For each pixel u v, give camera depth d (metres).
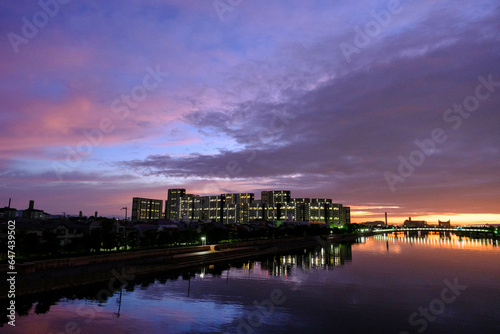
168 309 50.97
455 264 108.81
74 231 93.06
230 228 174.62
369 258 127.56
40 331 40.84
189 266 94.19
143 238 100.06
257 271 90.00
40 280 54.84
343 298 59.25
